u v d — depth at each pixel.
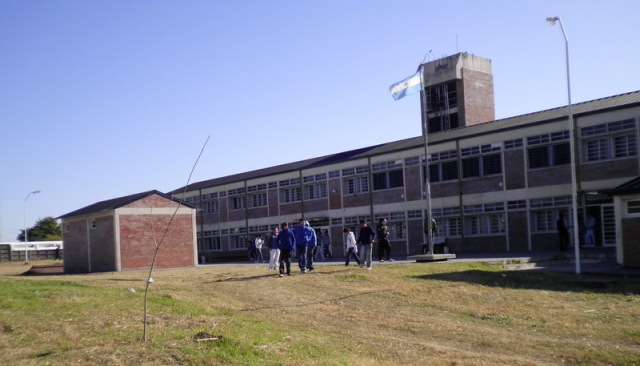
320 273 23.80
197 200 68.69
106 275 30.06
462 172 43.03
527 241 39.25
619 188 24.75
